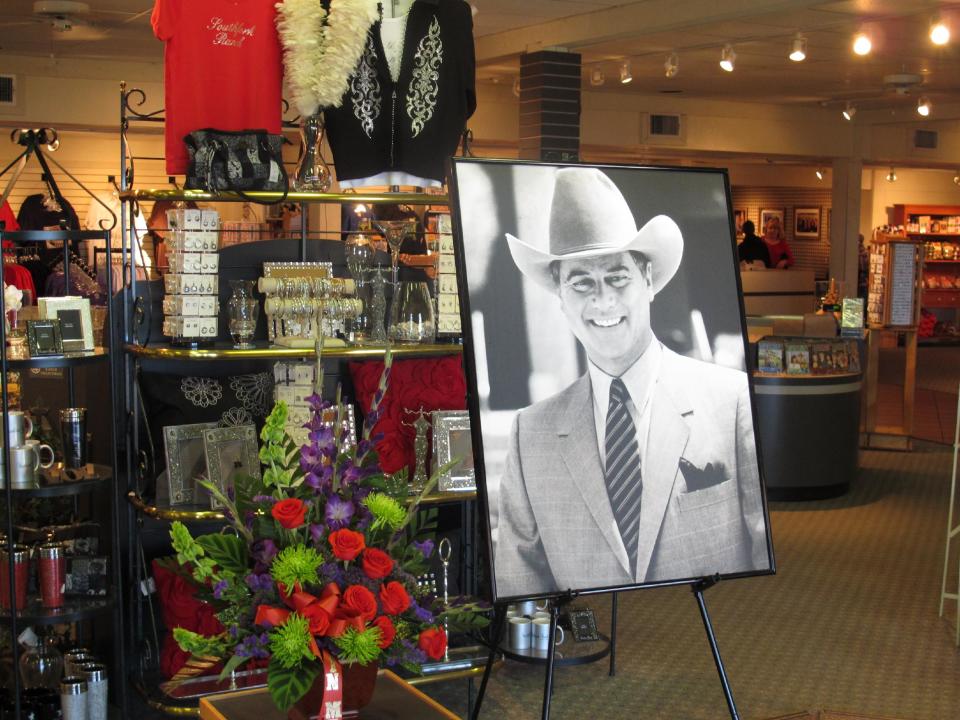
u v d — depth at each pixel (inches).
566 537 127.2
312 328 173.6
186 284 164.6
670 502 131.3
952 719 172.1
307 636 94.0
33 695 159.2
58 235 154.6
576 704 176.1
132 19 362.0
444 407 188.2
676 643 205.8
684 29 369.1
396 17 171.8
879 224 820.0
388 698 112.5
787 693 182.1
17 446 154.2
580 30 362.3
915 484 351.3
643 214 135.3
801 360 328.2
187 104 163.3
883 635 211.6
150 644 181.3
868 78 501.4
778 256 782.5
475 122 526.9
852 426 333.7
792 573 253.0
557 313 130.6
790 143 614.9
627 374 131.8
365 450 105.4
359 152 172.7
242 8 164.2
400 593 98.2
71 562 159.2
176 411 178.7
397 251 183.3
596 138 561.6
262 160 163.2
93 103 454.0
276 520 99.0
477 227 129.0
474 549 196.7
